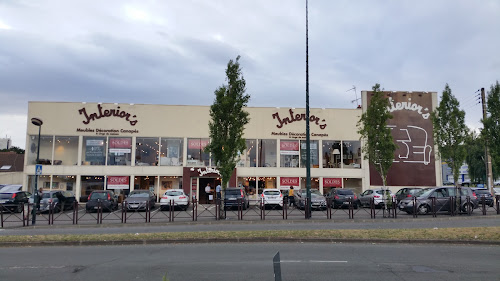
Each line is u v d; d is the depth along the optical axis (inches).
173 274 303.0
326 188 1232.8
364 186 1239.5
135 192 965.8
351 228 583.2
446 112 846.5
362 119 876.0
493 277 290.0
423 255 379.2
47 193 911.0
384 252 396.8
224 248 426.9
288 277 291.0
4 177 1235.9
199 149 1213.7
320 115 1261.1
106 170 1175.6
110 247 441.7
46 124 1179.9
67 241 458.3
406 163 1266.0
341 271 310.0
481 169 1791.3
